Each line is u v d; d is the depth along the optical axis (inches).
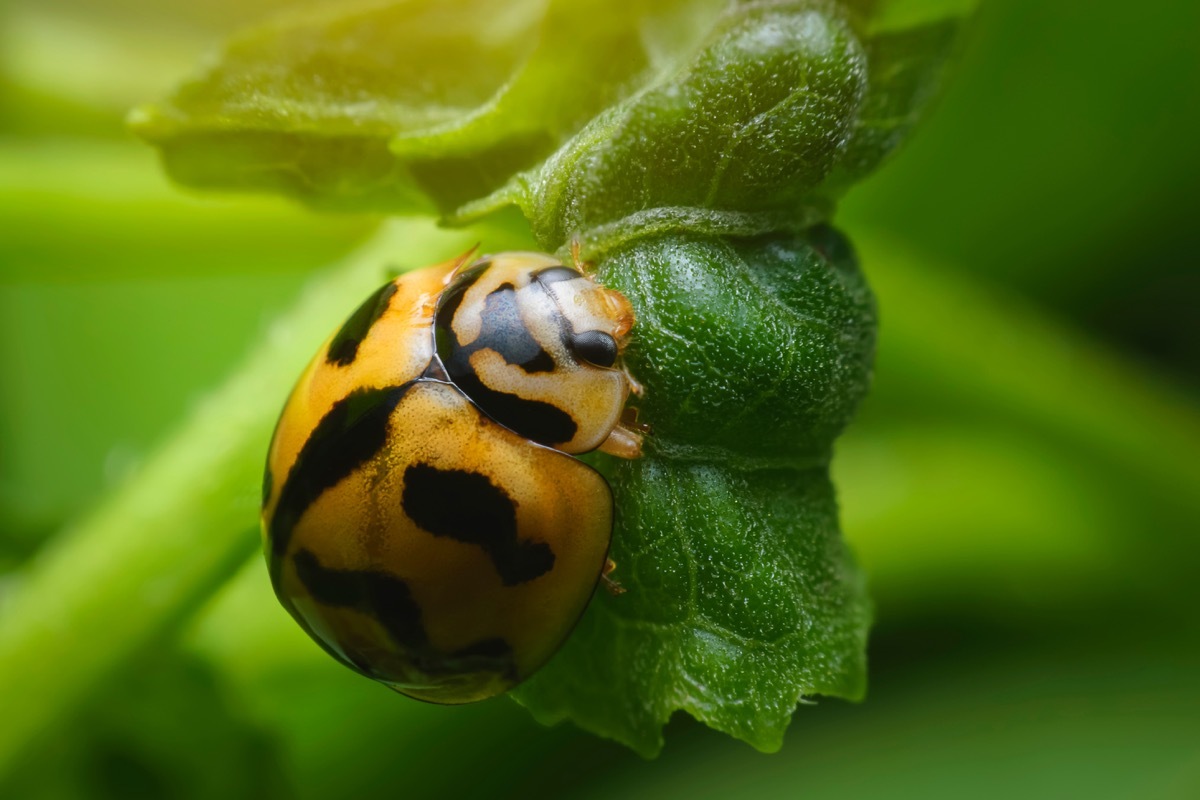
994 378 2.0
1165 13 2.1
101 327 2.4
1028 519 2.0
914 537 2.0
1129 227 2.2
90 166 1.8
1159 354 2.2
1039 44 2.1
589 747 1.9
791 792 1.9
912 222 2.3
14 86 2.1
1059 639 2.0
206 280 2.4
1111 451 2.0
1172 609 2.0
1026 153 2.2
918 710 1.9
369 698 1.9
